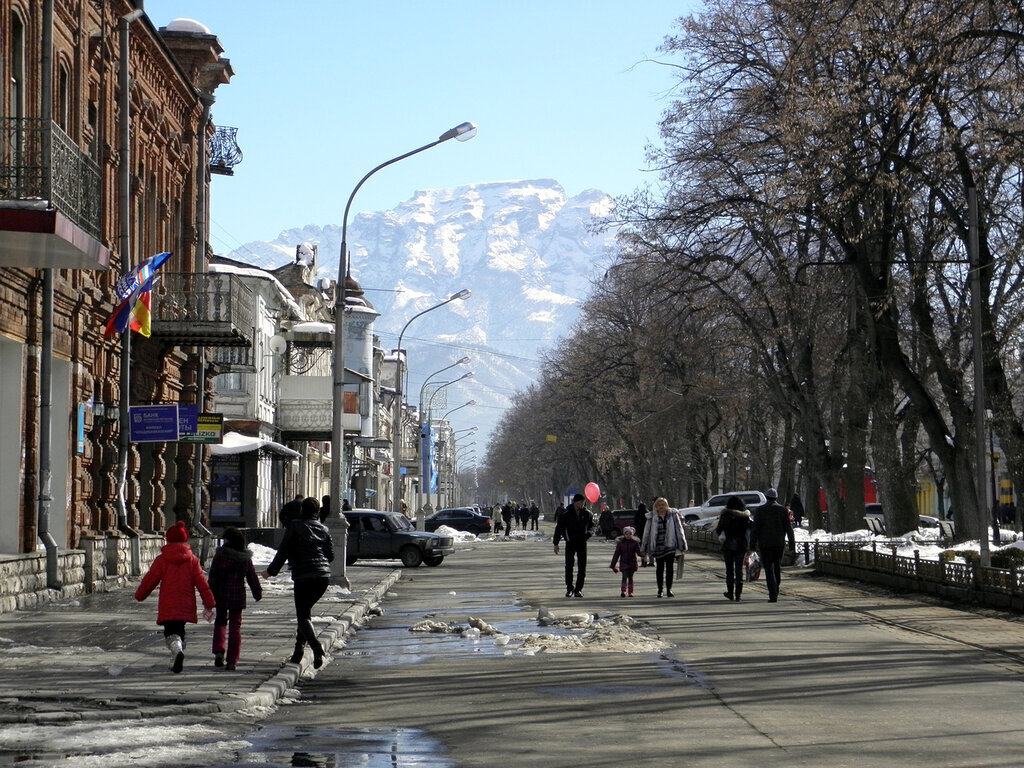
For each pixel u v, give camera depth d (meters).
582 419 119.06
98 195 26.89
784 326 56.41
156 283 40.47
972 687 16.56
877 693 16.08
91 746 12.52
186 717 14.30
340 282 38.31
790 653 20.50
